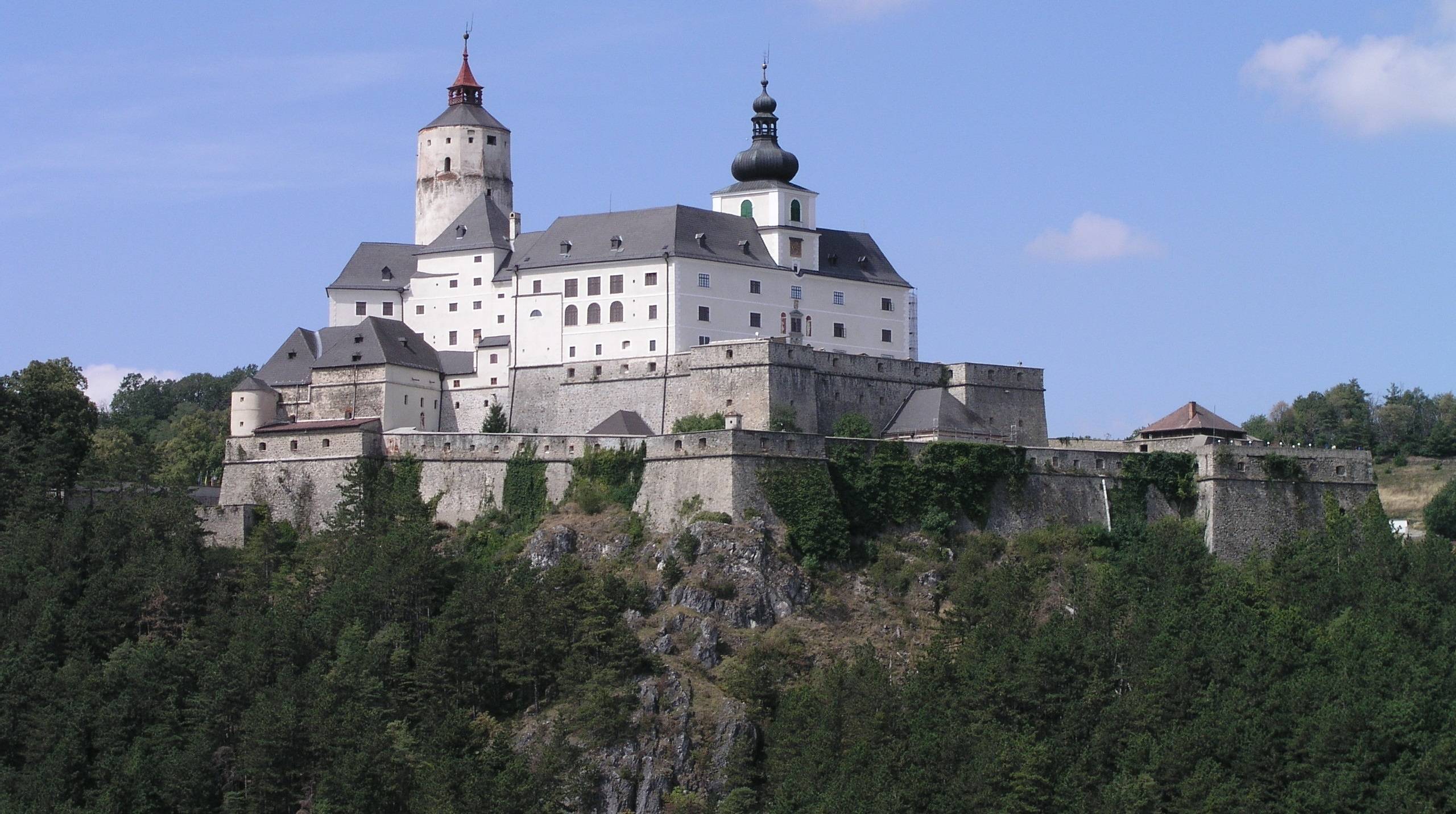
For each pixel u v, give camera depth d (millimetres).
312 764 178625
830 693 180750
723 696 187000
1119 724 178000
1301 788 172500
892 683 187000
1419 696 180875
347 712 180250
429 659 186875
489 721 184500
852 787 166250
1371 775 174125
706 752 181500
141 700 187875
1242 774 174000
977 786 168625
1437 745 175875
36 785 177750
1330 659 189500
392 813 173750
